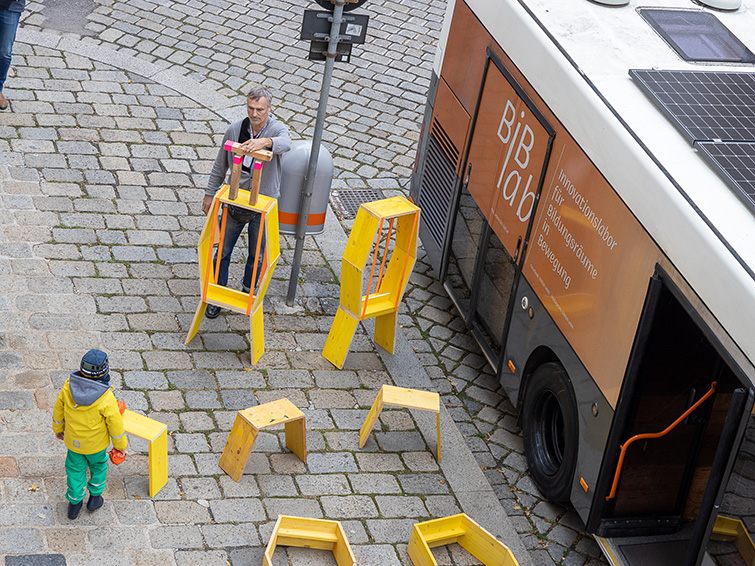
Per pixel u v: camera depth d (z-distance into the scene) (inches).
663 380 255.1
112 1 530.9
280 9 557.9
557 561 281.6
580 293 274.5
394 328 342.0
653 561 271.6
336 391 323.9
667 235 237.6
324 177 342.3
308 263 380.8
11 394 290.4
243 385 316.5
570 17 309.1
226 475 282.4
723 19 322.3
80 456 246.5
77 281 340.8
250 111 310.7
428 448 310.3
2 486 261.6
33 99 433.7
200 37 514.9
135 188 395.2
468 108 344.8
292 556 262.5
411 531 278.1
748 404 211.2
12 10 400.2
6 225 357.7
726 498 221.0
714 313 220.8
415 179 395.5
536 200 298.4
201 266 314.2
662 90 274.2
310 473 290.2
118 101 447.5
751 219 233.5
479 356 357.4
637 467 268.1
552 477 294.5
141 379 308.7
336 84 501.7
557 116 287.9
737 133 259.4
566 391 283.7
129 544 254.1
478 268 340.8
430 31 570.6
